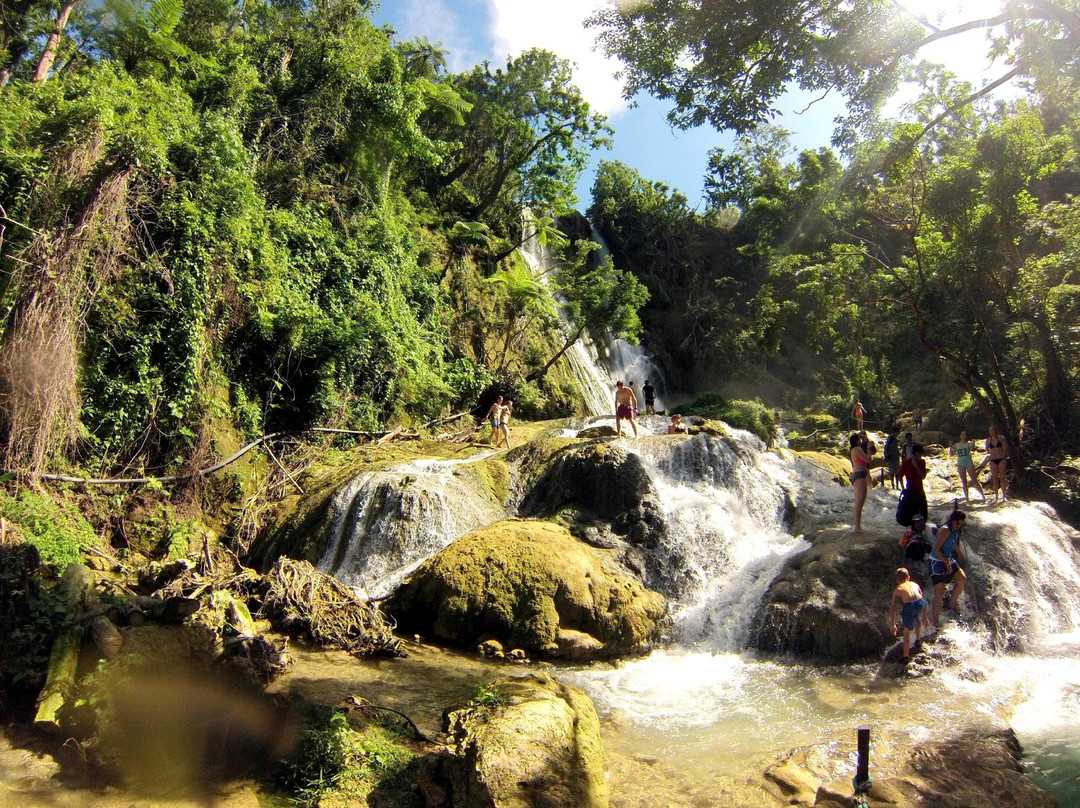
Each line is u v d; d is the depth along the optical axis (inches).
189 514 542.6
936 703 322.3
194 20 858.1
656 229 1738.4
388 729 275.6
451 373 948.6
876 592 416.2
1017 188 690.2
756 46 469.1
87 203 495.8
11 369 425.7
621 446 566.9
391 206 947.3
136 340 524.4
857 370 1056.2
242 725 257.3
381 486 555.5
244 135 767.1
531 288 1035.9
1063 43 447.2
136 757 235.9
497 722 237.6
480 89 1224.8
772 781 252.4
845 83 469.1
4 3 687.1
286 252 701.9
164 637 281.0
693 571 483.2
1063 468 684.1
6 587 288.8
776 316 911.7
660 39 470.0
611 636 418.0
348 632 405.7
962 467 613.3
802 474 624.1
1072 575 458.6
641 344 1521.9
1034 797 237.0
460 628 422.6
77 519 449.7
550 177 1234.0
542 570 436.8
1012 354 842.8
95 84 591.8
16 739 243.4
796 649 404.8
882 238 1375.5
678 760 278.5
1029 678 357.1
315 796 225.1
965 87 692.7
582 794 218.1
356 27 913.5
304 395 689.6
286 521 570.9
